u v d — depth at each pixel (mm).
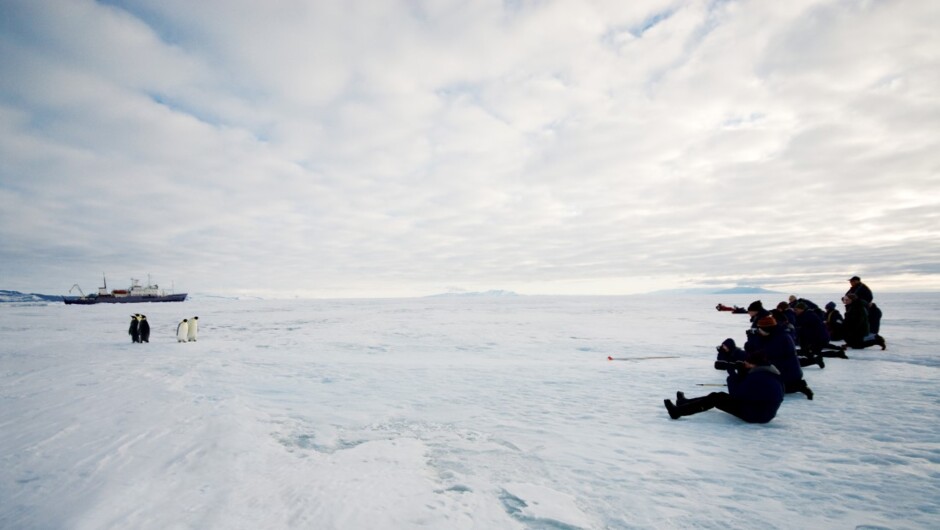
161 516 2797
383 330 20703
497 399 6426
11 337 19578
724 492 3176
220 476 3494
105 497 3082
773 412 4699
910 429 4586
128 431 4699
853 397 5996
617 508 2941
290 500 3047
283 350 13344
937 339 12641
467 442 4441
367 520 2754
